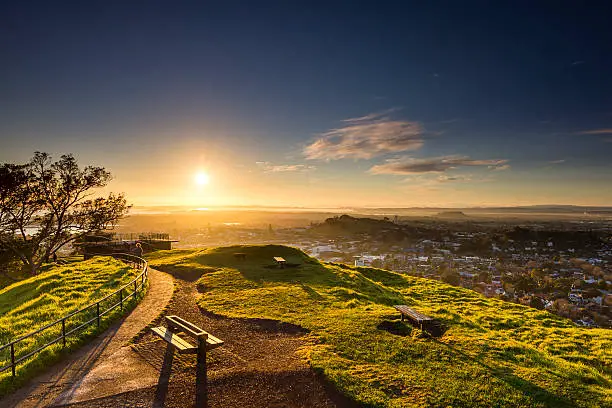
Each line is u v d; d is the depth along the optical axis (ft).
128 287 75.25
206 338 39.47
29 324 51.88
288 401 31.83
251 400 31.86
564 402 33.17
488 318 67.77
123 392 32.76
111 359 40.06
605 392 36.11
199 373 36.50
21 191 130.21
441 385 34.73
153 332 44.91
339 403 31.68
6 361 38.29
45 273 96.94
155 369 37.47
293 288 74.33
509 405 31.99
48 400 31.45
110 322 52.85
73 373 36.68
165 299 68.08
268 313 57.26
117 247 149.48
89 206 147.13
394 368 38.11
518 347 46.01
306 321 52.80
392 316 55.67
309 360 38.65
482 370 38.24
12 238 134.72
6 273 130.41
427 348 43.57
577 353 50.72
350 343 44.32
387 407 30.71
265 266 102.89
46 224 140.26
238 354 41.57
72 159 141.08
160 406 30.60
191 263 108.37
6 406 30.55
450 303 81.82
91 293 69.72
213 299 66.74
